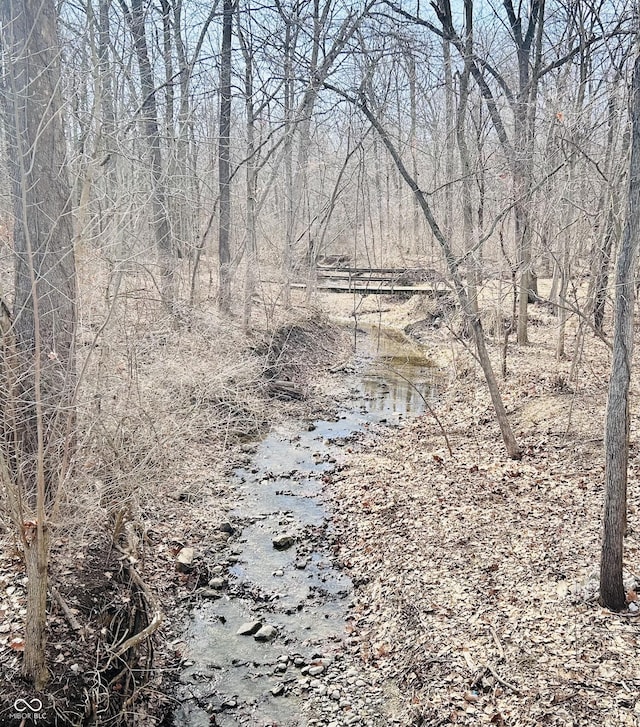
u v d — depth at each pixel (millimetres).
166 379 9070
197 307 15320
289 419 14039
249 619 7160
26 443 6152
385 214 37438
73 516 5973
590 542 7316
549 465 9820
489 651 5797
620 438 5668
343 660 6457
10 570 6180
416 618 6562
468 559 7449
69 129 7895
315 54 16734
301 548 8688
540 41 15016
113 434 6473
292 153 22672
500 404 10352
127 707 5508
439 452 11367
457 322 20750
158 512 9047
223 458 11453
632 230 5328
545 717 4930
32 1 6195
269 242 22797
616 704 4906
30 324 6488
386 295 27344
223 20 16250
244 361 13727
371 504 9602
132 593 6523
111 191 8805
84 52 7582
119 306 9609
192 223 17703
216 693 6023
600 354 15602
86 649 5496
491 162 14492
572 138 9781
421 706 5410
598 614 5938
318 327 21188
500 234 13250
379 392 16594
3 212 6977
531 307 21609
